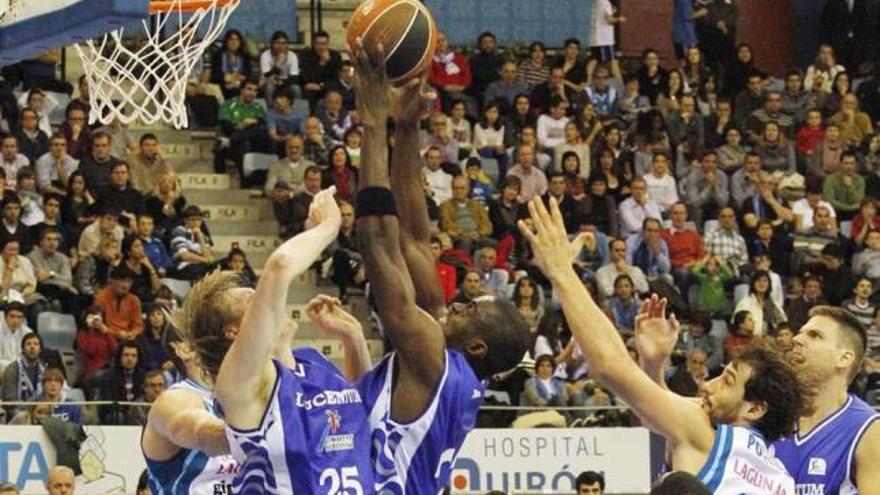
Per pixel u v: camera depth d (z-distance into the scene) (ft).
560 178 75.05
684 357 66.08
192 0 39.55
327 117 78.33
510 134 80.53
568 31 95.30
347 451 18.78
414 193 20.62
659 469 58.85
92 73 38.75
